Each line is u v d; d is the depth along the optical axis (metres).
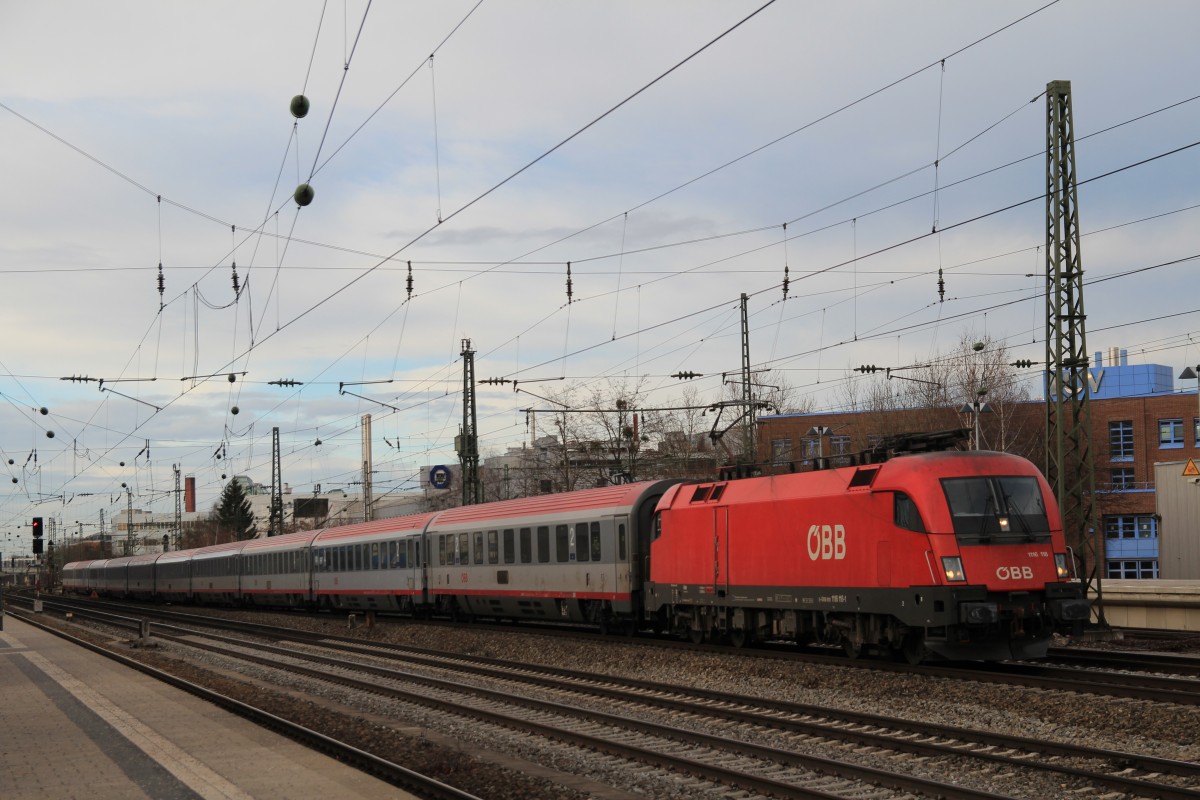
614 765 14.68
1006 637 20.56
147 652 34.59
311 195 21.53
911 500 21.08
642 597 30.20
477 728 18.06
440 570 40.47
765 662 23.25
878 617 22.06
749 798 12.65
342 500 122.56
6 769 13.68
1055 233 27.31
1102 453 73.62
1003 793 12.40
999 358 67.25
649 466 60.84
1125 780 12.03
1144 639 27.11
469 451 46.53
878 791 12.61
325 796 11.85
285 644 38.22
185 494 97.06
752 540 25.39
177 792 12.13
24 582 183.38
